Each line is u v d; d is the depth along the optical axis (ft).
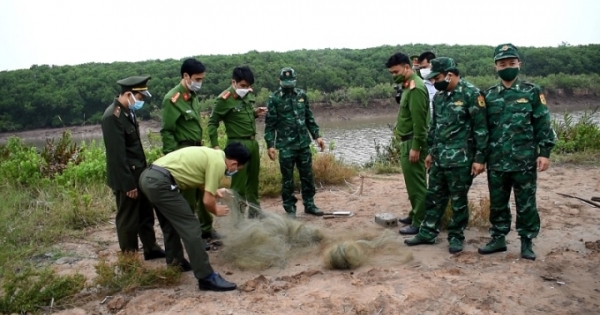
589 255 14.96
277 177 26.13
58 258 16.74
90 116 112.57
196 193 17.76
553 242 16.42
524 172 14.34
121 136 14.40
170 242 14.80
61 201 23.41
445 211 18.12
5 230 19.33
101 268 13.89
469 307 11.81
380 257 15.35
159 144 36.35
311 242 16.85
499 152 14.58
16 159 28.89
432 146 16.05
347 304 12.13
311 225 17.76
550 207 20.66
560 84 139.03
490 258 14.90
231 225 17.25
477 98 14.71
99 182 26.09
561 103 133.80
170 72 126.41
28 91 111.86
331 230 18.62
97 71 136.05
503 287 12.76
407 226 18.98
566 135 35.70
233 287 13.43
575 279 13.25
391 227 19.16
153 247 16.29
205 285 13.47
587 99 136.46
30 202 23.65
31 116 109.50
